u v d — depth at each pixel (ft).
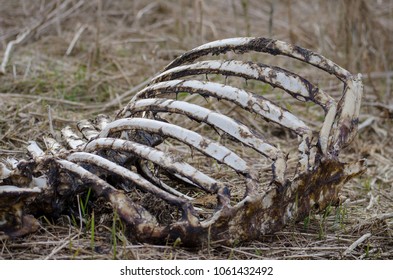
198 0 30.58
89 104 23.84
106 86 25.29
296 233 14.43
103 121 16.12
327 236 14.56
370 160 21.21
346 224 15.47
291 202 13.21
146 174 14.83
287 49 13.71
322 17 33.63
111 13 33.22
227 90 13.11
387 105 24.75
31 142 15.03
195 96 23.84
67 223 13.97
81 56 28.02
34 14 32.58
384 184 19.22
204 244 12.63
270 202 12.76
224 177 17.76
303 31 32.17
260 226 12.95
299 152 12.99
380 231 15.20
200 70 13.92
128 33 31.35
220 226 12.52
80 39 29.84
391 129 23.73
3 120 20.85
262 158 20.03
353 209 16.74
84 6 33.14
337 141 13.48
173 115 22.31
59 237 13.53
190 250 12.92
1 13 32.65
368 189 18.47
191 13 33.88
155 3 34.37
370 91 26.73
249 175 12.61
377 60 28.40
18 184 12.95
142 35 31.19
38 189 12.93
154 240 12.75
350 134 13.66
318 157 13.16
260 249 13.44
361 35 27.96
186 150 19.66
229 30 32.17
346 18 27.40
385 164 20.92
